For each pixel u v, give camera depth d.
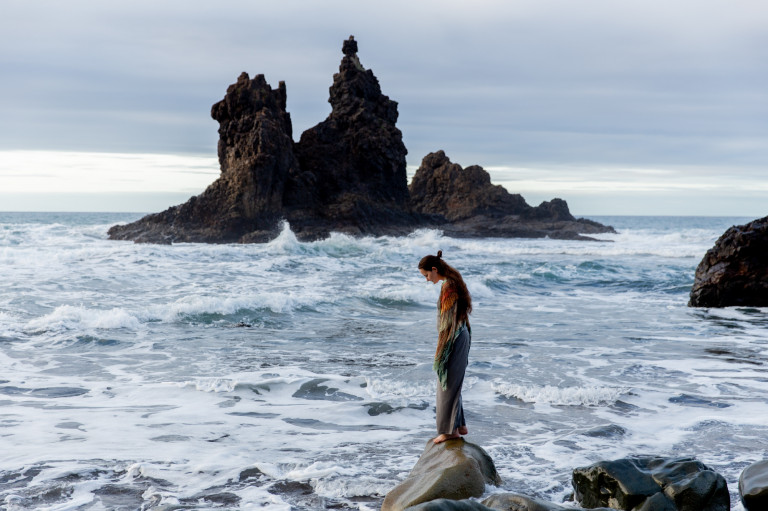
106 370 10.25
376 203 63.69
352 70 68.00
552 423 7.55
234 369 10.41
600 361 11.23
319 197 61.62
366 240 52.22
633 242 60.25
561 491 5.35
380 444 6.74
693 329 14.93
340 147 65.31
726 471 5.86
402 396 8.73
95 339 12.58
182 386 9.13
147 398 8.56
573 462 6.11
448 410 5.77
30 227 58.81
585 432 7.11
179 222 54.25
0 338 12.40
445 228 69.44
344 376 9.87
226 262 28.91
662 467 4.86
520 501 4.42
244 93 56.25
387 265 30.30
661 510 4.45
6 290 18.36
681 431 7.20
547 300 20.66
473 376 9.98
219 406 8.22
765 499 4.41
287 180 58.12
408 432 7.23
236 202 53.53
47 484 5.39
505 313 17.56
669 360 11.35
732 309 18.44
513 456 6.29
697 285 19.59
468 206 85.31
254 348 12.25
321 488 5.37
